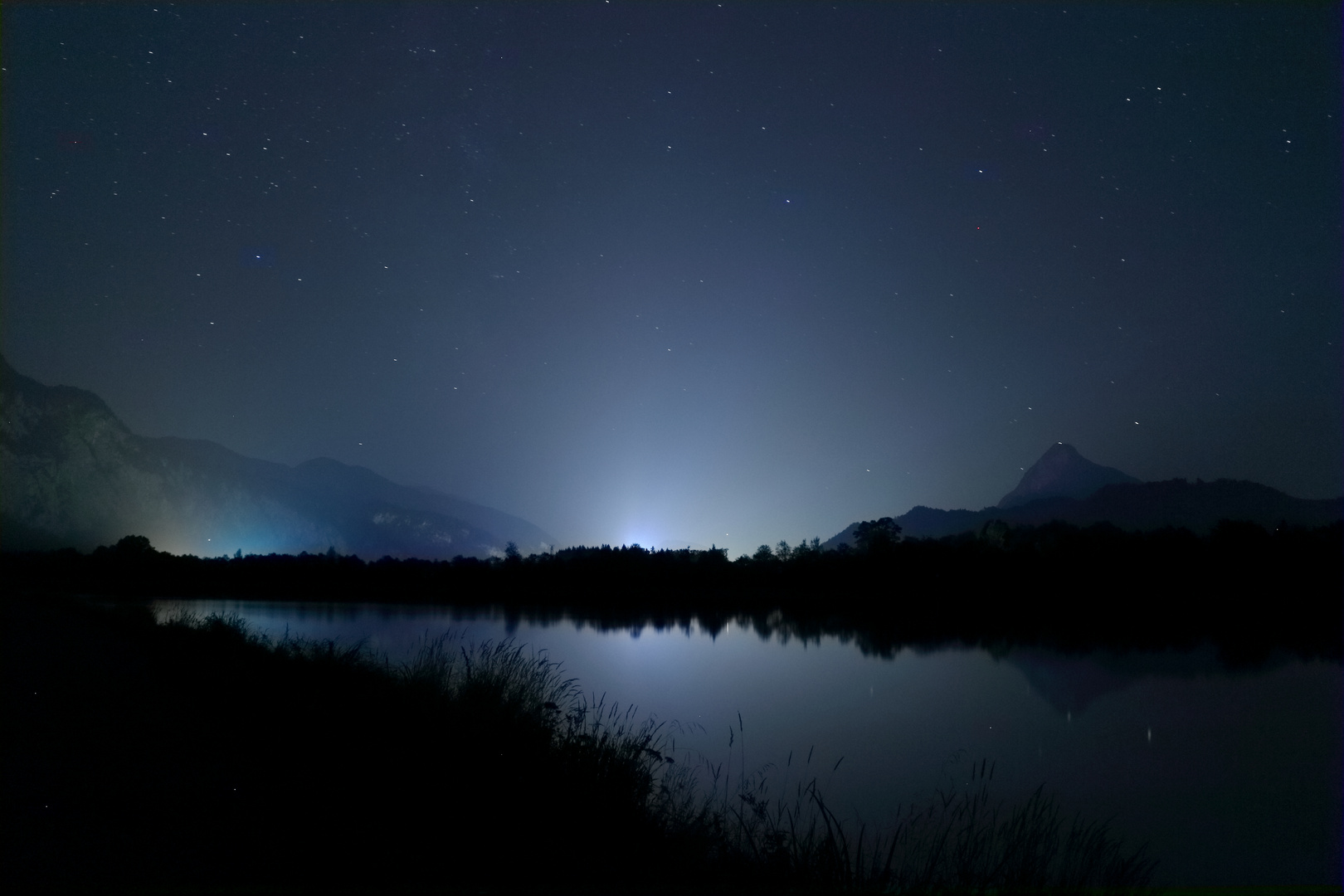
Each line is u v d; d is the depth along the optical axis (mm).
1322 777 11500
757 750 12055
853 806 8945
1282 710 17328
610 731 9695
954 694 19031
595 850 5418
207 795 6090
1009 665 25219
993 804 9531
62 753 7316
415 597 64062
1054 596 57938
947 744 13266
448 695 9102
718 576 74188
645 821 6211
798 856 5746
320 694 9648
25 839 5129
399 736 7711
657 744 11570
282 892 4414
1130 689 20312
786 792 9398
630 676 20703
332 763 6973
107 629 20781
